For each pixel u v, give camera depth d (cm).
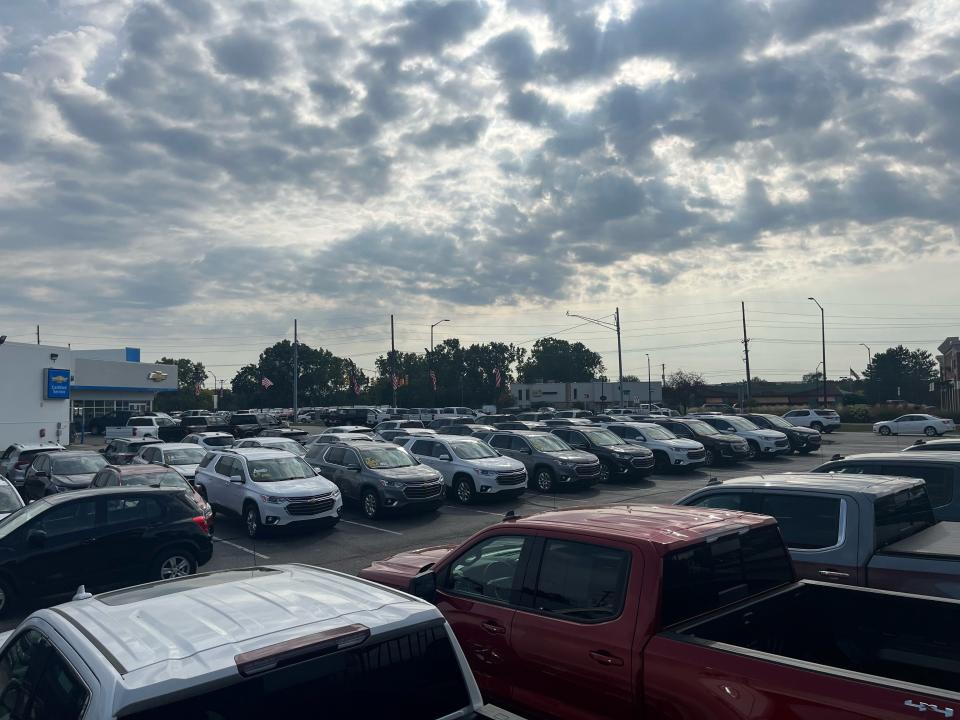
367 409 5900
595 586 403
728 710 324
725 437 2692
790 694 305
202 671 241
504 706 441
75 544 963
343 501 1736
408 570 584
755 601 411
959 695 273
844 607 424
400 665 286
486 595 471
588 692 390
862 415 6250
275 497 1403
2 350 3488
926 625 396
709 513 463
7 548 927
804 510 597
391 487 1584
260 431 4734
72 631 276
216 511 1599
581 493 2014
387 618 293
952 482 735
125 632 271
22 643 310
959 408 6494
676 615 376
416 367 10050
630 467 2181
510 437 2153
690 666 344
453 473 1859
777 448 2872
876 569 544
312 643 260
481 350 10550
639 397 8944
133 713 227
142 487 1069
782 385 11181
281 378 11700
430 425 3984
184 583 348
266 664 248
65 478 1802
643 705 363
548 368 13175
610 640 380
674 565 382
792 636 427
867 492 573
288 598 312
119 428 4431
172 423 4947
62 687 257
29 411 3603
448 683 300
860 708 285
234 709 243
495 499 1816
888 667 404
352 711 269
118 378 6003
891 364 11944
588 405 9019
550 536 440
